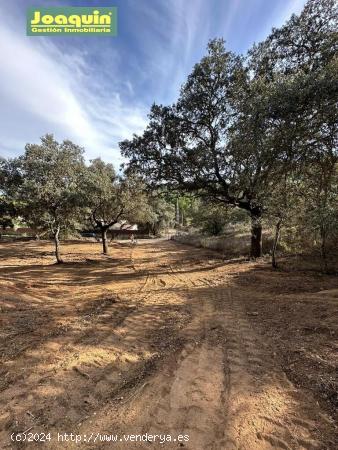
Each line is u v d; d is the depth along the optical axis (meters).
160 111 14.52
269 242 16.66
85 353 4.08
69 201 16.66
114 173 23.69
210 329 5.18
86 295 8.78
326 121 6.25
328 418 2.52
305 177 8.74
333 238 10.54
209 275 11.89
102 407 2.80
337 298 6.37
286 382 3.17
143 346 4.43
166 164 14.87
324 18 11.06
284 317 5.49
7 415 2.66
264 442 2.29
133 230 53.62
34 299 7.97
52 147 16.69
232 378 3.33
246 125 7.27
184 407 2.79
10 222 23.95
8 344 4.39
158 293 8.76
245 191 13.70
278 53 12.45
